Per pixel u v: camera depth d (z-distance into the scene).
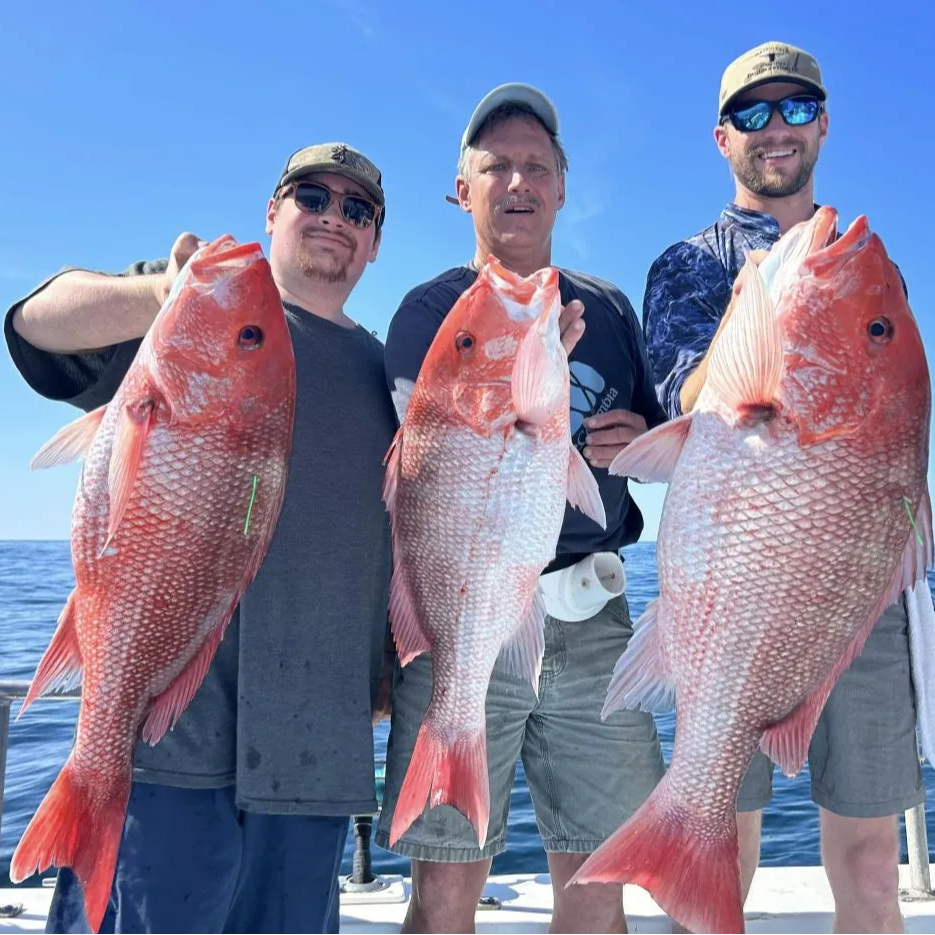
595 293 1.45
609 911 1.29
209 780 1.14
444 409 1.13
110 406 1.06
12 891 1.54
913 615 1.30
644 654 1.09
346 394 1.28
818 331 1.02
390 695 1.35
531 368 1.11
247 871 1.18
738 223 1.49
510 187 1.38
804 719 1.05
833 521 1.01
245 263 1.06
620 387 1.40
